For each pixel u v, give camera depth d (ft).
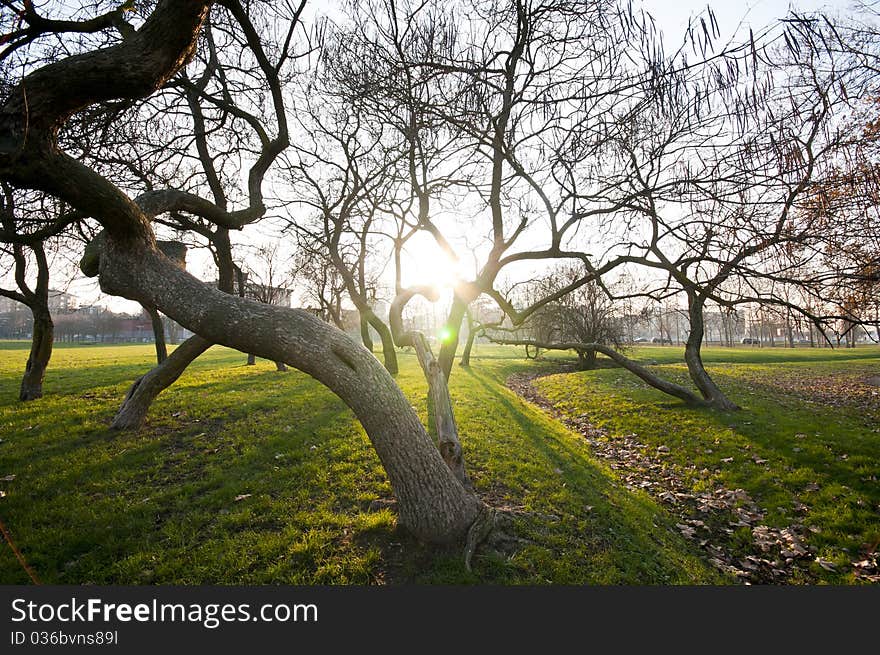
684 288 18.11
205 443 24.68
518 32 15.74
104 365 77.87
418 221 35.42
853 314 14.25
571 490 19.90
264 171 19.11
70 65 9.37
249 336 11.96
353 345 12.82
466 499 13.37
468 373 70.18
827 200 11.32
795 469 24.44
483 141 17.53
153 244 12.59
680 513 20.27
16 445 24.04
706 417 37.35
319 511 15.83
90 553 13.43
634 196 17.26
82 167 10.55
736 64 9.06
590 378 68.13
